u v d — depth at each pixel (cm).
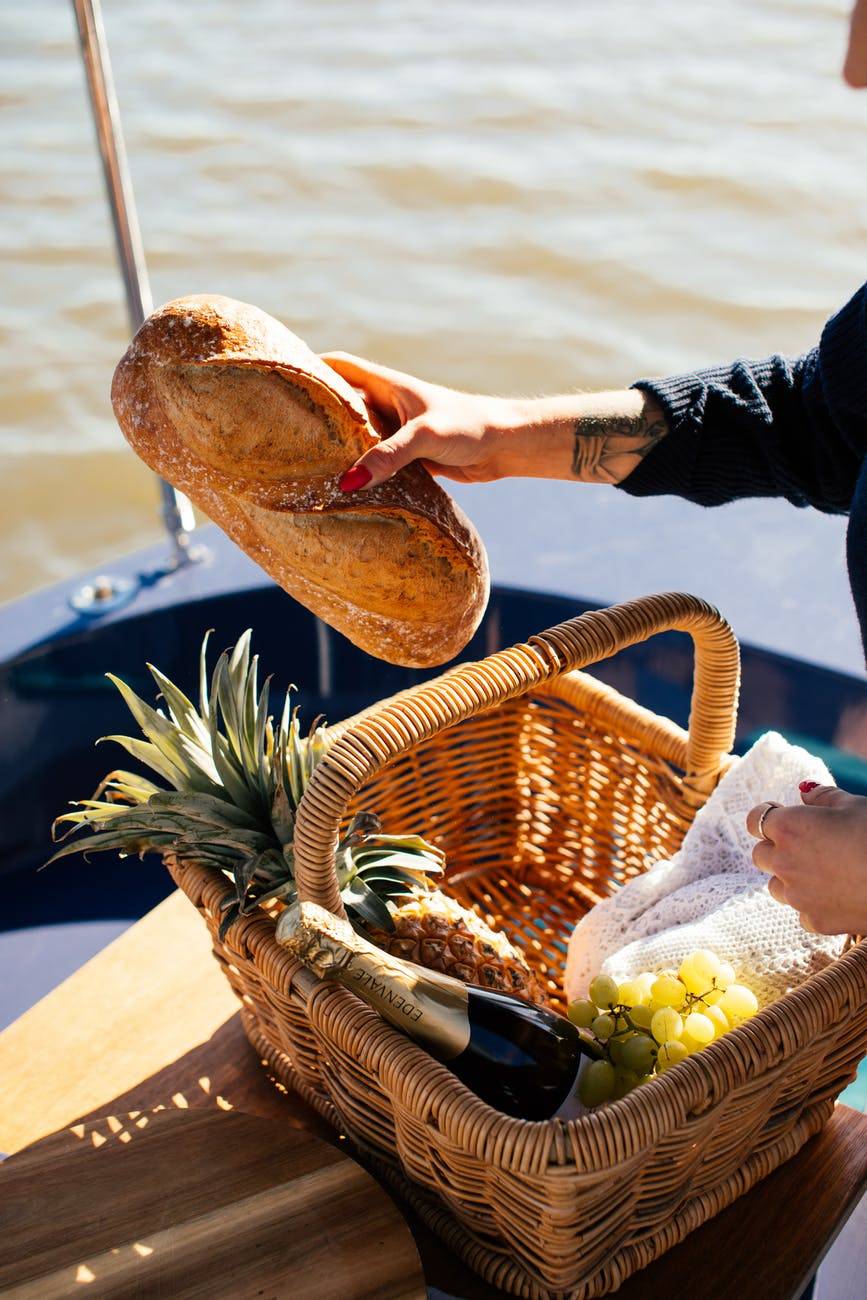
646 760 124
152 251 503
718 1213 89
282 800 96
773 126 603
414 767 131
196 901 96
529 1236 76
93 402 443
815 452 110
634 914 111
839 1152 94
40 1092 101
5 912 161
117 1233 80
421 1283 77
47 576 397
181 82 637
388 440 95
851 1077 93
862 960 83
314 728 110
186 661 173
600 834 134
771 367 113
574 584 171
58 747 166
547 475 112
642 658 171
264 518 96
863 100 627
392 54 679
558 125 600
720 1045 76
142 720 102
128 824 97
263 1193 83
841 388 100
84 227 512
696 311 472
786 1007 79
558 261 500
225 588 172
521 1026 87
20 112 590
